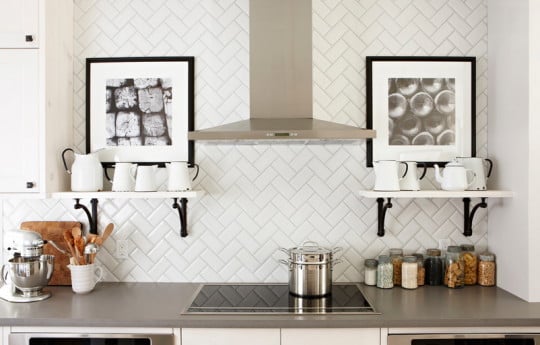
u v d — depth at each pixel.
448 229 2.63
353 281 2.63
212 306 2.18
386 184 2.37
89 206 2.64
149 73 2.63
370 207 2.63
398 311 2.09
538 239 2.20
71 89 2.62
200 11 2.63
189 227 2.63
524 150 2.25
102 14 2.64
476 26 2.63
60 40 2.49
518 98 2.30
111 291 2.46
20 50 2.31
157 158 2.63
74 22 2.64
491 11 2.58
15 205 2.63
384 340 2.01
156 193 2.35
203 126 2.63
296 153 2.62
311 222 2.63
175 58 2.62
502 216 2.46
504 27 2.44
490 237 2.60
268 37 2.36
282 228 2.63
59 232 2.61
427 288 2.49
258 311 2.10
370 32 2.63
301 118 2.34
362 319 1.99
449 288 2.48
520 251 2.28
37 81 2.31
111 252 2.64
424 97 2.63
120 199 2.64
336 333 2.01
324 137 2.11
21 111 2.31
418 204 2.63
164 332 2.02
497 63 2.52
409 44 2.63
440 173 2.61
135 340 2.02
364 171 2.63
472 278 2.54
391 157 2.62
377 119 2.63
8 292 2.34
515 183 2.33
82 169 2.43
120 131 2.63
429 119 2.62
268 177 2.63
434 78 2.62
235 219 2.63
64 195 2.35
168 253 2.63
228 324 1.99
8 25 2.32
